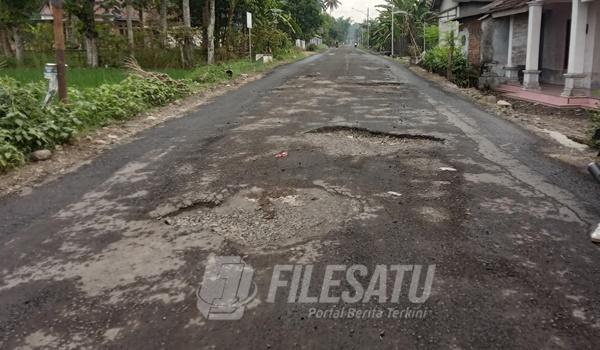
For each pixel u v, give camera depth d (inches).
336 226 166.1
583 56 470.0
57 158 264.2
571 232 161.5
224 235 160.7
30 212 186.2
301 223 169.3
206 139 308.0
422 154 265.6
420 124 353.4
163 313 117.5
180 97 508.7
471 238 156.5
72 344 107.0
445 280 130.6
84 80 542.6
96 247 154.6
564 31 618.8
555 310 117.0
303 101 479.8
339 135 317.1
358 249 148.4
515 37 652.1
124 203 193.5
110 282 132.7
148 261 143.9
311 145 286.4
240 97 522.3
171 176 227.8
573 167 241.8
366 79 735.1
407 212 178.7
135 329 111.6
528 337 106.7
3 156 239.0
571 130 346.9
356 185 210.1
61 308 121.0
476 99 511.5
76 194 205.9
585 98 469.7
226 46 1083.3
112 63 890.1
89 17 851.4
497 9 669.9
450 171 231.9
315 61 1295.5
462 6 1109.1
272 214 178.1
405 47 1763.0
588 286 127.7
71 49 1018.7
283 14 1526.8
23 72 629.9
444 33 937.5
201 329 110.9
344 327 110.7
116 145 296.5
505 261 141.3
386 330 109.5
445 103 472.4
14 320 116.6
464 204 187.3
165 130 341.4
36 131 270.8
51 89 327.9
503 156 263.0
